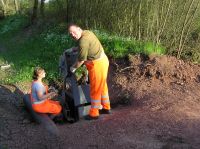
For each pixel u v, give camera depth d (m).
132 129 7.50
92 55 7.83
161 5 11.27
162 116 8.01
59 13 15.61
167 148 6.78
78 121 8.30
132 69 10.36
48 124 7.96
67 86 8.57
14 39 16.50
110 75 10.51
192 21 11.09
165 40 11.45
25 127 7.98
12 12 22.88
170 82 9.98
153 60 10.41
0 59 13.08
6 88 10.05
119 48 11.27
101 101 8.47
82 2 13.80
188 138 7.09
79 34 7.76
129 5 12.11
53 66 11.41
